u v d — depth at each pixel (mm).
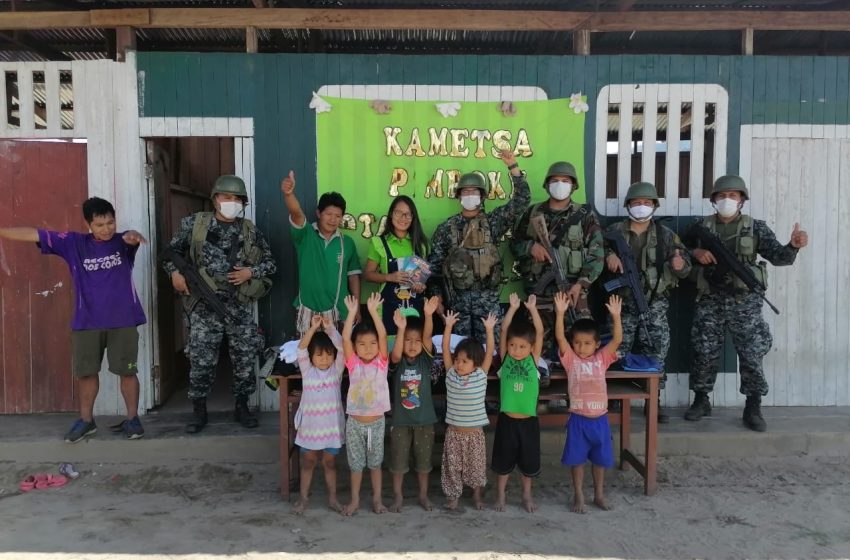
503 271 4926
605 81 5082
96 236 4277
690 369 5117
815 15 5098
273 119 4969
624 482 4176
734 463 4461
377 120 5004
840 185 5203
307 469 3650
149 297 5004
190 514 3646
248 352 4609
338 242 4492
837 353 5273
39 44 6402
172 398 5410
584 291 4484
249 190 4977
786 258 4500
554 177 4453
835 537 3400
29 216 4914
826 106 5164
